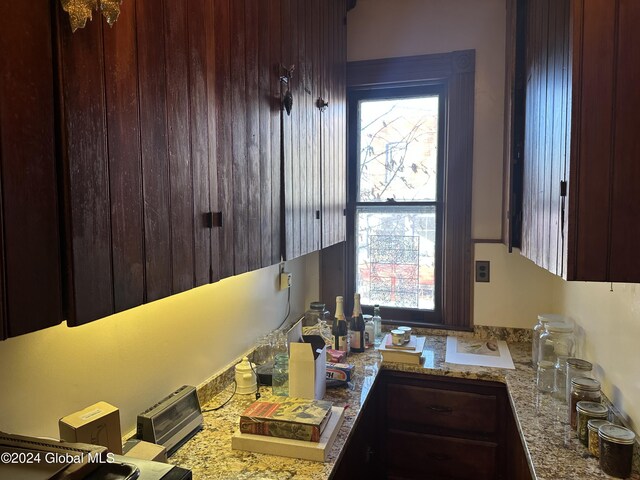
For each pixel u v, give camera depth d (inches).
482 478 80.9
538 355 80.2
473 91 97.5
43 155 27.0
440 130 103.4
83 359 46.2
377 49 103.5
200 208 43.1
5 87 24.7
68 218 28.5
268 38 58.4
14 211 25.4
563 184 44.1
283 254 63.8
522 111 78.2
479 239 98.7
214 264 45.8
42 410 41.8
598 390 58.0
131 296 34.2
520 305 97.0
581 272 41.4
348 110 109.0
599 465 50.4
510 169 81.0
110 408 41.7
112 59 31.9
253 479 47.3
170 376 59.7
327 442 51.9
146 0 35.4
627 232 40.3
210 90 44.8
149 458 43.7
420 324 103.5
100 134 30.9
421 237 106.4
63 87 27.9
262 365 76.7
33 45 26.1
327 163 85.9
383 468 86.7
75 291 29.0
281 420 52.4
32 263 26.5
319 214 81.1
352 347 90.2
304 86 72.3
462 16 97.9
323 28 82.3
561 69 46.1
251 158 53.8
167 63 38.0
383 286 109.8
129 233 33.9
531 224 66.9
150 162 36.1
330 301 111.2
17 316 25.7
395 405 85.0
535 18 65.5
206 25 44.1
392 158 107.4
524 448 56.9
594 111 40.4
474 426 80.8
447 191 100.6
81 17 27.6
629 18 39.3
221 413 63.0
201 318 66.6
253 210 54.5
